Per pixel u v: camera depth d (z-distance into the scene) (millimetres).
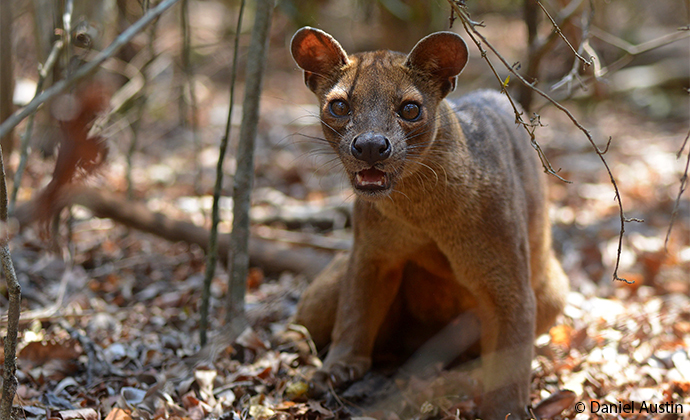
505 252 3232
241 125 3742
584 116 10094
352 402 3408
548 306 3840
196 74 10234
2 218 2369
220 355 3752
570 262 5164
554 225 5934
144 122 8508
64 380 3443
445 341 3779
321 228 6051
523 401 3215
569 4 5121
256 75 3680
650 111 10398
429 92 3100
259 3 3629
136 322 4309
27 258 5020
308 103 10500
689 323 4262
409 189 3148
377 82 3012
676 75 10766
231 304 3822
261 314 4336
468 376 3545
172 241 5168
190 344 4055
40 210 3021
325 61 3219
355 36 10922
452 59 3098
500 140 3445
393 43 7734
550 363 3791
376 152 2826
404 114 3000
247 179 3766
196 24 11781
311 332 3986
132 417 3098
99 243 5508
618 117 10148
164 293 4812
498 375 3223
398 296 3842
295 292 4793
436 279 3646
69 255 4562
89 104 2836
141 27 2449
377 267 3561
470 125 3307
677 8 12742
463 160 3145
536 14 5457
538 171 3781
